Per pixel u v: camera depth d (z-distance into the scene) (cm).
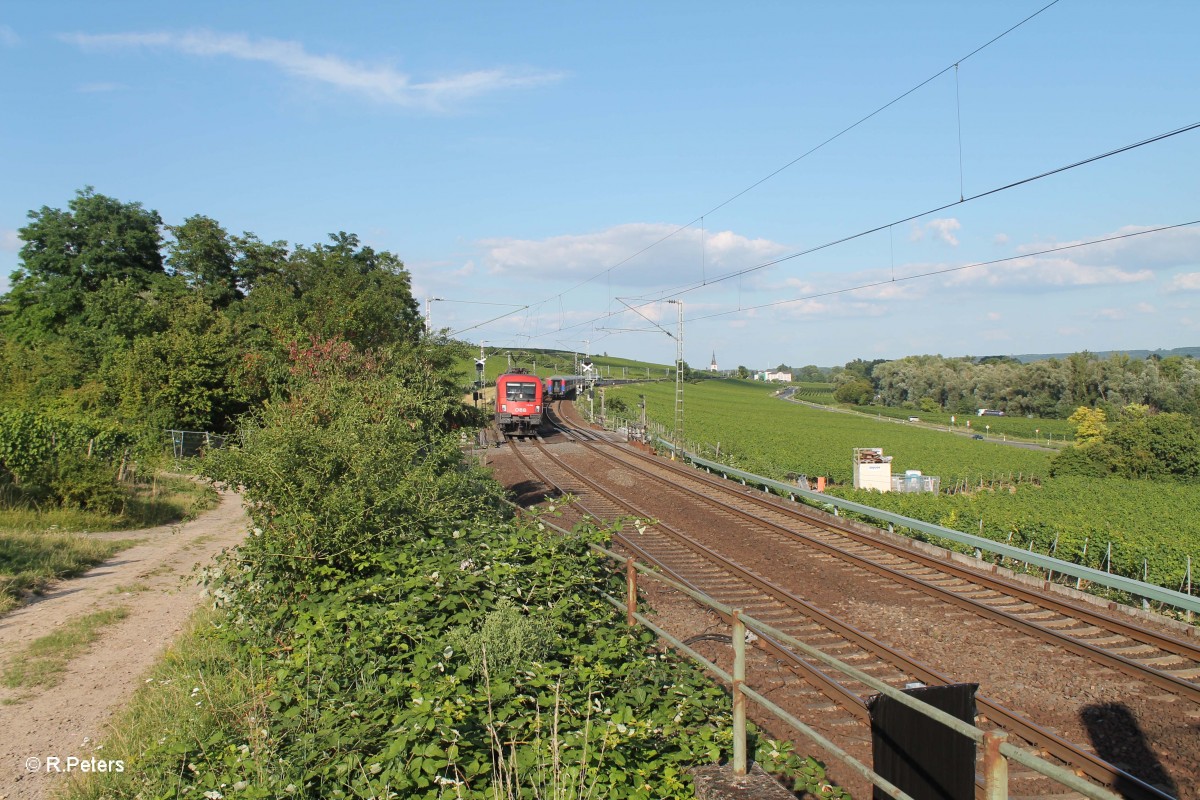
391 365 1883
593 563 816
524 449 4150
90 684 796
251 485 906
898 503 2778
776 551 1655
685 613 1172
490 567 729
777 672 933
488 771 453
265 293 2742
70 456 1864
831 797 572
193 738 564
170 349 3212
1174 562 1775
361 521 843
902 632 1091
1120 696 865
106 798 537
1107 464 4906
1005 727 790
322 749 484
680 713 549
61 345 3716
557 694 471
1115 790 663
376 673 586
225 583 858
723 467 3297
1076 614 1155
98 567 1362
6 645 918
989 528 2297
